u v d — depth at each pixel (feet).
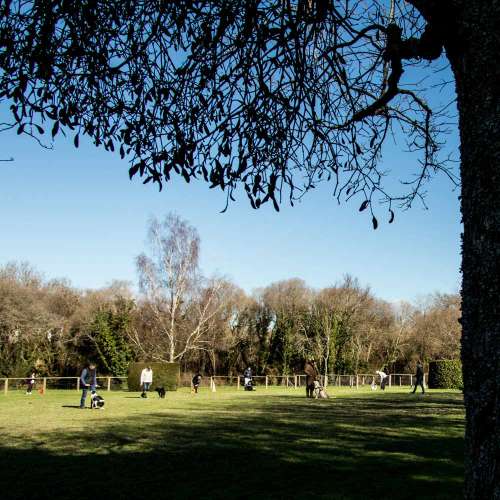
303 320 182.91
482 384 8.81
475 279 9.16
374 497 22.54
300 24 16.37
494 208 9.04
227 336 184.44
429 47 11.63
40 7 15.29
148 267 137.18
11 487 24.45
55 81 16.62
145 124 18.02
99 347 144.56
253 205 18.67
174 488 24.20
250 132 18.08
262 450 34.04
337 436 40.52
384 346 206.69
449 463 29.78
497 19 9.48
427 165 19.79
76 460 30.76
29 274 168.45
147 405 73.20
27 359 138.00
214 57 16.94
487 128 9.29
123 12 16.37
